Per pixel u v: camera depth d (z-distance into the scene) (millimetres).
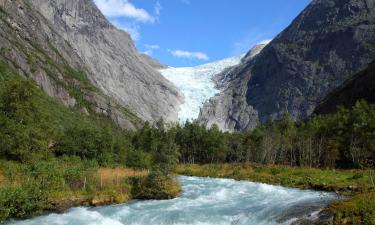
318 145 92875
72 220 32531
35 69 177125
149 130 123250
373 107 102062
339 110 111812
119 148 71625
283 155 103062
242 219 31328
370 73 154750
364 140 82312
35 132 54406
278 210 32781
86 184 43938
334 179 59031
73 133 69938
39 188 37719
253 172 78750
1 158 50094
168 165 48094
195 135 125062
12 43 181625
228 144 125188
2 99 55094
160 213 34750
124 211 36188
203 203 39969
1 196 32781
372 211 24906
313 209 31594
